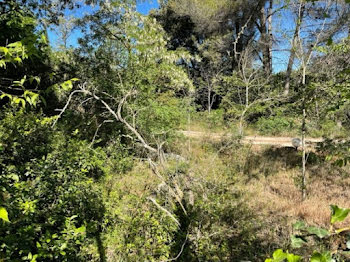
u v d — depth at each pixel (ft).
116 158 21.24
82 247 11.93
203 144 30.78
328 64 17.49
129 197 16.19
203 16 64.90
